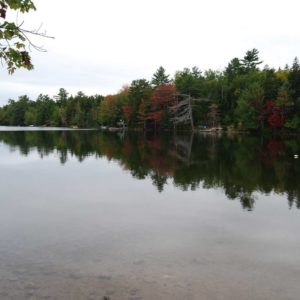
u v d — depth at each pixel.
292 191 15.53
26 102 166.50
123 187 16.27
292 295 6.54
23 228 10.25
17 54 4.92
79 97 145.38
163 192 15.27
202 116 83.88
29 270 7.34
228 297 6.39
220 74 97.25
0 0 4.73
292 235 9.95
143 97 93.50
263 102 70.56
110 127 111.94
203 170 21.47
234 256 8.35
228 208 12.74
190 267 7.66
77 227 10.41
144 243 9.12
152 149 35.81
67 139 51.91
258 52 97.25
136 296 6.35
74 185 16.59
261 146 39.91
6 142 43.28
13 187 16.03
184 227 10.54
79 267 7.54
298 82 69.19
